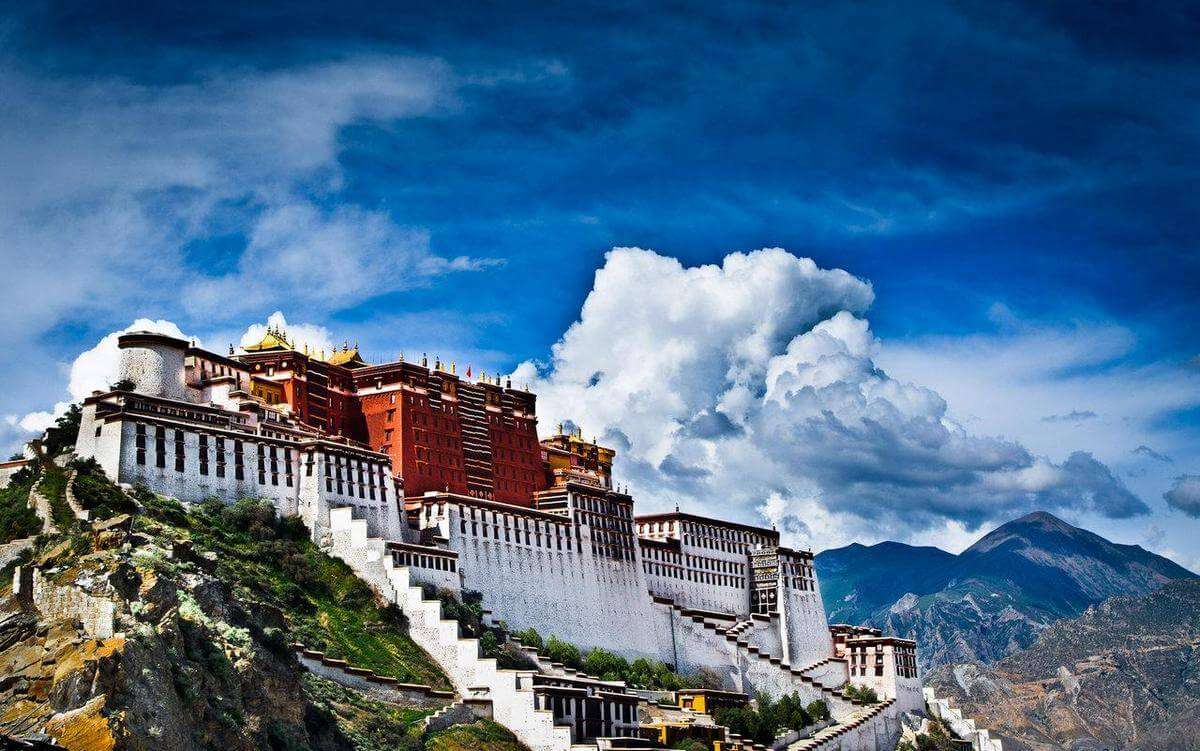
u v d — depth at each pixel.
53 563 167.12
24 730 136.12
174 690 147.88
